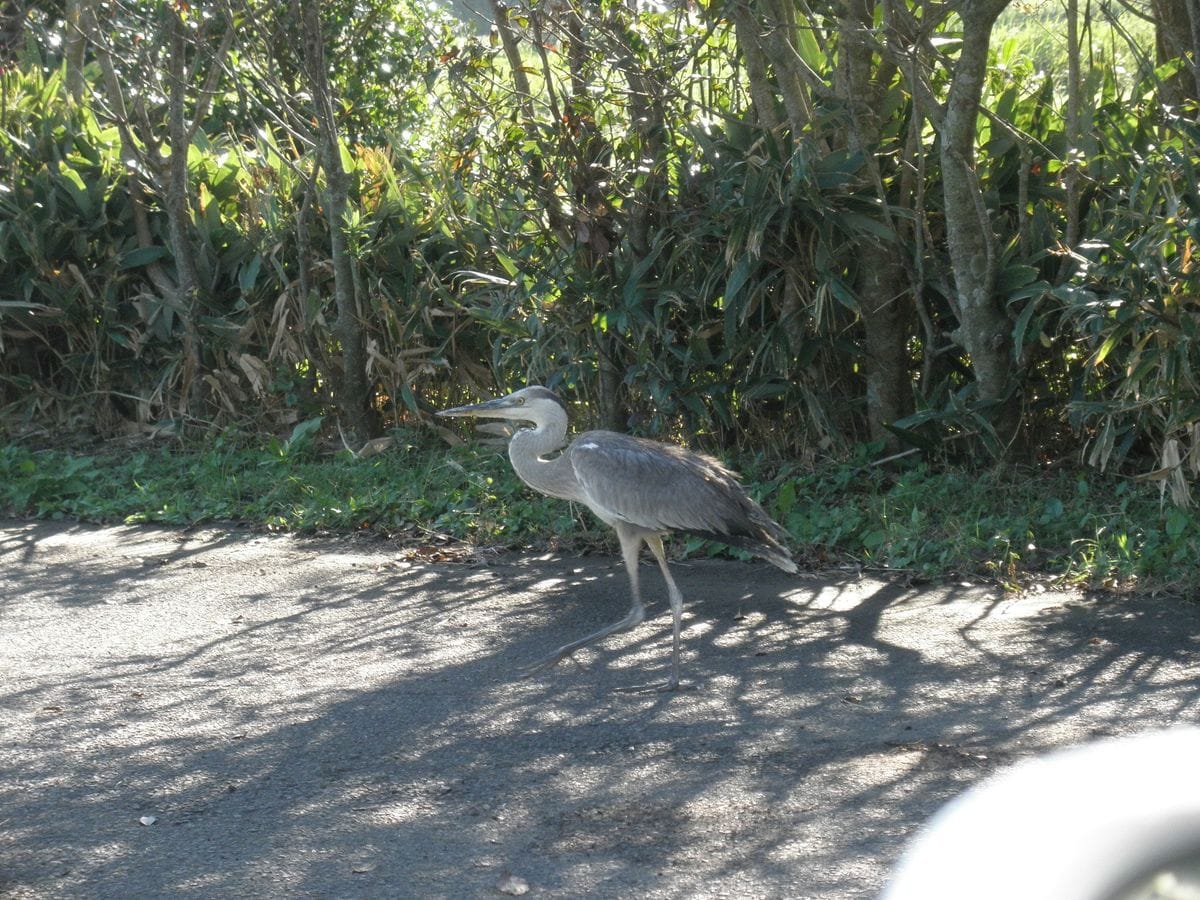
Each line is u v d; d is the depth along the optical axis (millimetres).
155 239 10828
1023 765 4434
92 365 10711
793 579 6945
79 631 6266
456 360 10031
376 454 9641
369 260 9898
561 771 4508
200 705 5230
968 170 7641
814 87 8031
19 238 10289
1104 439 7000
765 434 8828
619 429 8797
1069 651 5633
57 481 9031
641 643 5996
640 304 8305
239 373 10617
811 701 5156
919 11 8609
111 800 4316
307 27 9227
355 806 4242
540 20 8156
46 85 11336
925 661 5582
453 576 7188
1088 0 8031
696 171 8367
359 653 5902
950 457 8422
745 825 4027
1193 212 6551
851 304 7723
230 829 4082
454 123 8703
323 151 9383
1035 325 7676
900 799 4188
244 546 7910
